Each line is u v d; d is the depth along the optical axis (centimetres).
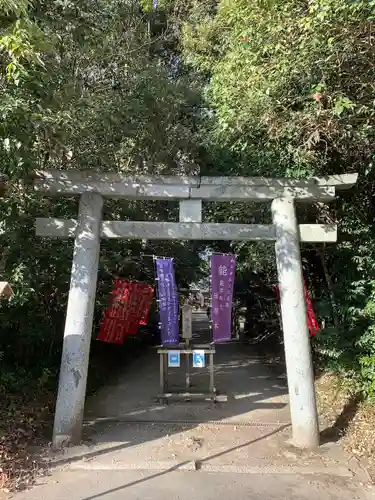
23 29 462
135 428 618
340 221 734
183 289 1442
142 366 1073
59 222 597
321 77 539
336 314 763
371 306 653
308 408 557
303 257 848
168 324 760
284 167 679
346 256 742
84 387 564
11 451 506
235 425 636
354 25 482
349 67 528
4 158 492
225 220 911
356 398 682
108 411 698
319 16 455
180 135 1020
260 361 1147
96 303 881
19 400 650
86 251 587
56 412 548
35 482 449
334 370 798
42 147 675
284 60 541
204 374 986
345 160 671
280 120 571
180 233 600
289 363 572
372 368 639
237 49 638
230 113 626
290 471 481
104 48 781
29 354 770
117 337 798
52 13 634
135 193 600
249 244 943
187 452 531
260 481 458
